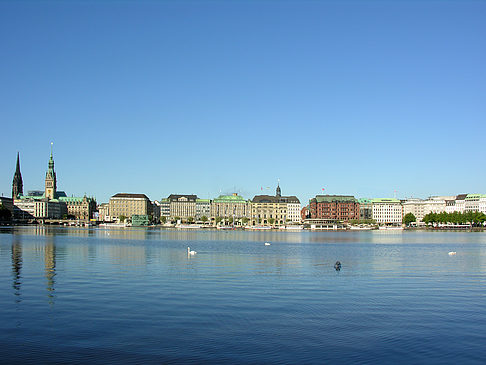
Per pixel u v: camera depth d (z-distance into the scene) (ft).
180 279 196.54
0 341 109.50
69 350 104.01
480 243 526.16
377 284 190.90
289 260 287.89
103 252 328.08
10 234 625.41
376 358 102.06
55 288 171.53
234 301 152.25
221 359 100.01
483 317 135.95
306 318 132.26
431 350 107.24
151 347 106.42
